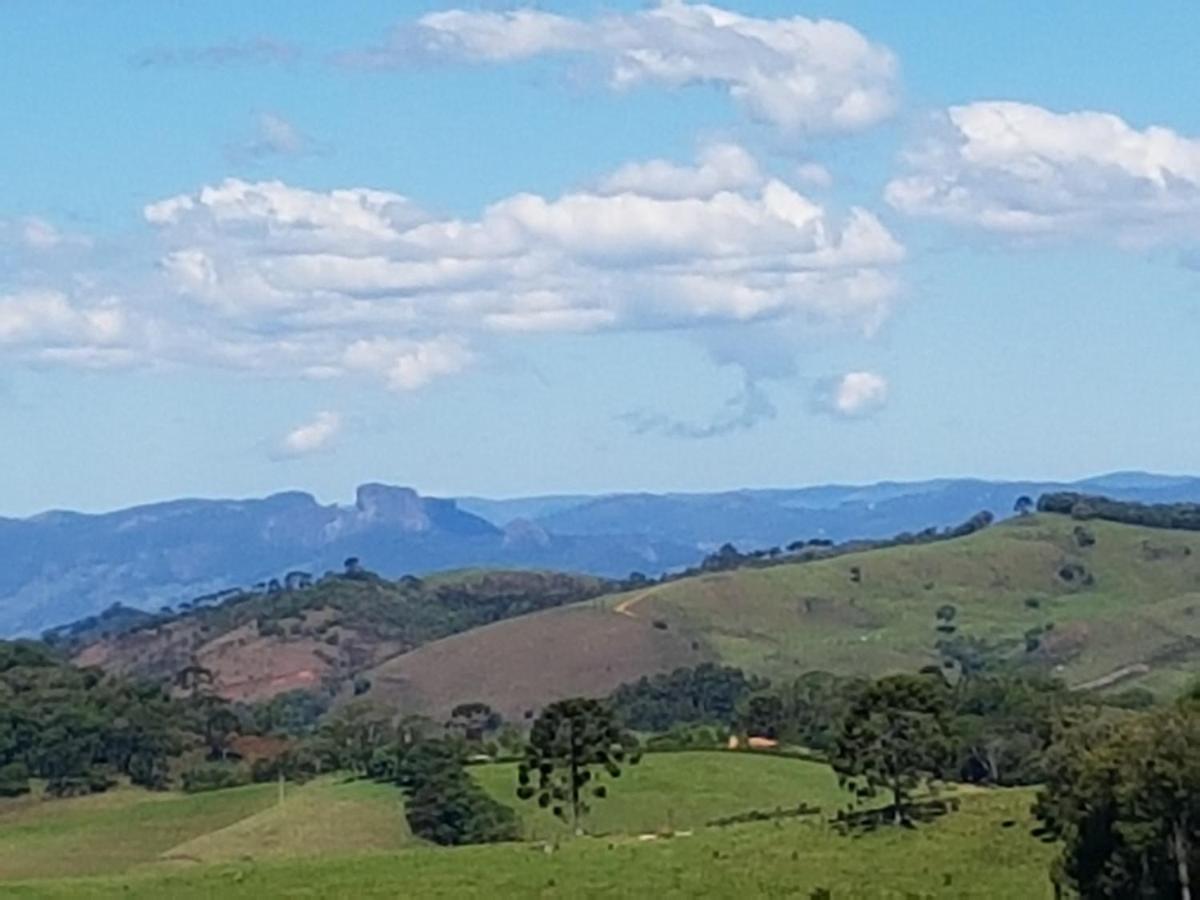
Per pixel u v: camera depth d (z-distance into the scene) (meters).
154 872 149.00
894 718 139.75
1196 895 96.38
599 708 160.00
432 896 114.19
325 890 119.00
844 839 131.88
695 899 110.00
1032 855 118.88
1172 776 94.88
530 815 175.88
